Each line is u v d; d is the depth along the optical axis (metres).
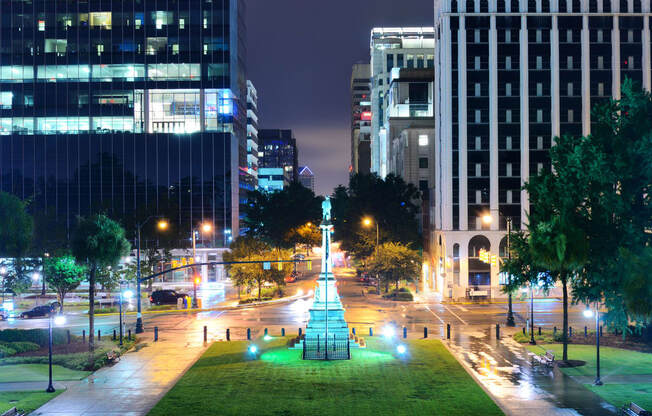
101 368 39.12
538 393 32.41
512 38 79.62
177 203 101.31
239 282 75.31
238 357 41.53
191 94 102.19
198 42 101.62
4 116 101.00
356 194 102.19
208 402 31.14
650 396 31.73
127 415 29.30
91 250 45.09
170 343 47.59
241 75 119.50
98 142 100.75
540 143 79.19
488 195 78.94
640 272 29.50
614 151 40.06
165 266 100.25
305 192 124.19
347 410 29.59
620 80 79.50
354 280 101.62
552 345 45.09
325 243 47.12
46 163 100.31
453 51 79.44
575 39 79.62
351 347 44.22
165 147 101.25
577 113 79.50
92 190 100.56
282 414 29.09
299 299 75.88
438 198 83.81
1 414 28.17
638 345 44.44
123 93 101.38
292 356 41.59
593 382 34.50
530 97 79.38
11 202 54.00
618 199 39.44
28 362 40.62
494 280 77.19
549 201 41.66
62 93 101.06
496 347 44.59
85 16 101.44
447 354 42.00
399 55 182.50
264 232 121.62
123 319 61.88
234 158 105.56
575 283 42.91
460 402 30.80
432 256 88.50
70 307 71.62
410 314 62.28
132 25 101.44
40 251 81.31
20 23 101.19
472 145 79.19
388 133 129.50
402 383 34.44
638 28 79.56
